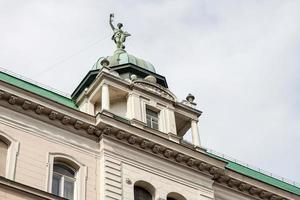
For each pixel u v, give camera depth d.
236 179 44.72
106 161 39.38
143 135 41.25
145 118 43.78
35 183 36.44
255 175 49.00
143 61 51.16
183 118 46.34
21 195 34.84
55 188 37.62
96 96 44.44
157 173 40.91
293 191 49.66
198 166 42.72
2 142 37.41
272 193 46.09
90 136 40.56
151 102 45.12
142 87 45.28
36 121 39.06
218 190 44.12
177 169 41.88
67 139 39.59
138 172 40.16
